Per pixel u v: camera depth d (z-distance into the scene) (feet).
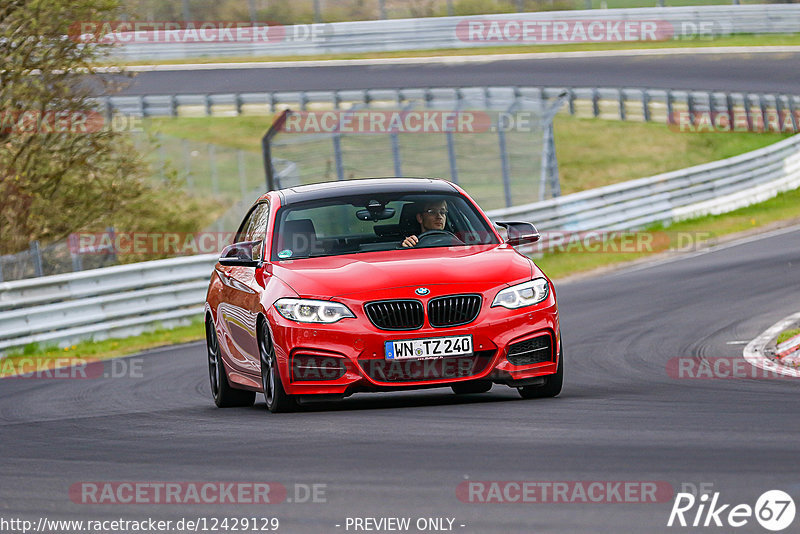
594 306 177.88
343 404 94.84
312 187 104.99
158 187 314.76
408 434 73.56
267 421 85.56
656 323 151.12
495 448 66.59
